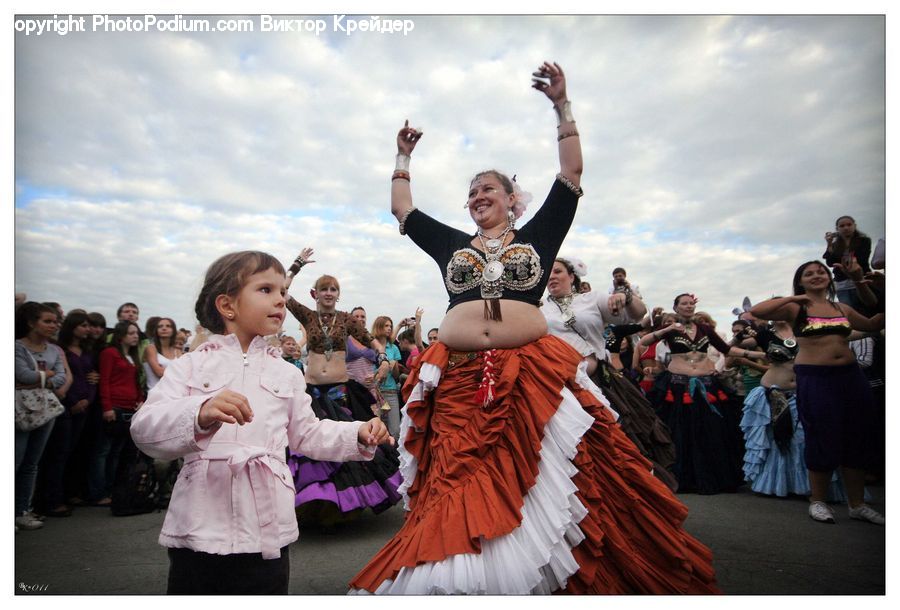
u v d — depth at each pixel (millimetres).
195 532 1705
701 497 5309
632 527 2293
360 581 2082
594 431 2375
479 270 2521
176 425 1660
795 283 4395
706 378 5969
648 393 6258
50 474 4844
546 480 2180
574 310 4148
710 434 5680
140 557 3539
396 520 4535
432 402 2479
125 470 5012
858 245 5168
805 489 5176
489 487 2115
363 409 4730
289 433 2059
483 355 2387
